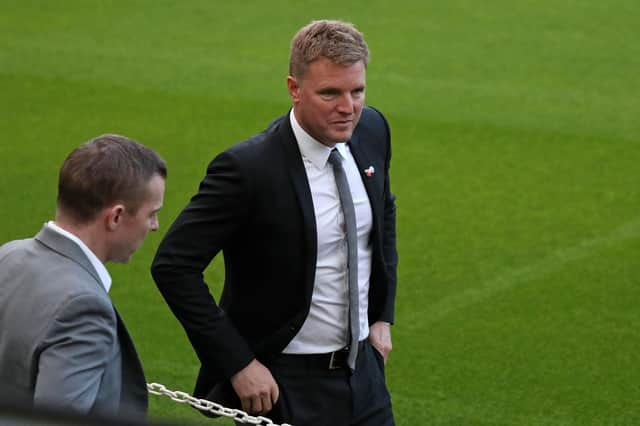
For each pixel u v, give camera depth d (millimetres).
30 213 21719
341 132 9812
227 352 9992
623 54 31656
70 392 7195
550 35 33000
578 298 18922
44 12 34500
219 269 19969
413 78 29938
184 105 27938
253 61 30922
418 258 20500
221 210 9930
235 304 10508
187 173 24094
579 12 34719
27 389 7527
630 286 19297
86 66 30312
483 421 15156
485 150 25625
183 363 16625
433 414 15328
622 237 21328
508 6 35188
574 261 20328
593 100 28625
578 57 31469
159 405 15312
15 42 31984
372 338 11219
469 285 19469
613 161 25047
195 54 31312
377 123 11148
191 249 9977
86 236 7793
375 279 10945
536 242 21172
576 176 24250
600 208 22672
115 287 19062
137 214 7902
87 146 7871
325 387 10422
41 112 27297
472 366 16719
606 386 16125
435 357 16984
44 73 29766
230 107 27859
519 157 25250
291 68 9922
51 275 7578
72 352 7305
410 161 25031
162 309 18344
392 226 11578
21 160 24406
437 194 23328
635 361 16828
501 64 31000
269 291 10242
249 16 34312
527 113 27781
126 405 8008
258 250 10141
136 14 34375
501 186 23734
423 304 18766
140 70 30109
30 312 7484
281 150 10070
